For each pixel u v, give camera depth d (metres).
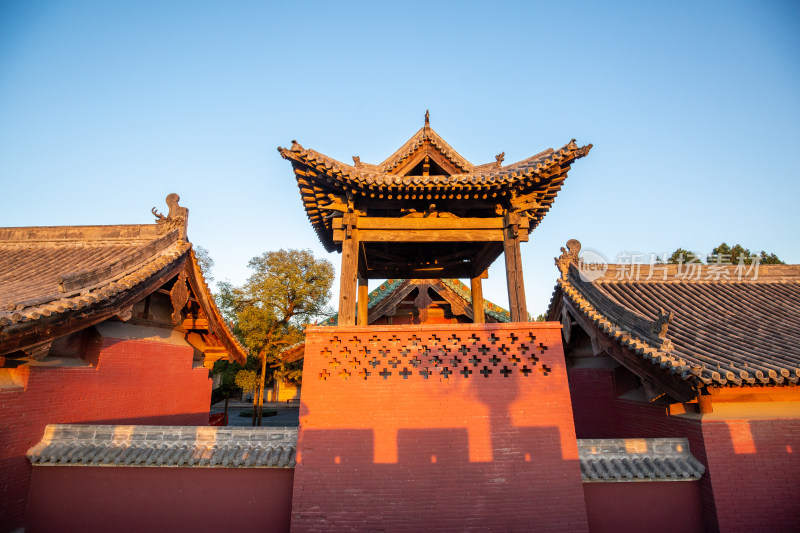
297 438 7.90
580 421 14.20
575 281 13.70
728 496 7.82
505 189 9.34
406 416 7.80
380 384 7.96
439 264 13.46
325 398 7.88
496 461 7.60
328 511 7.36
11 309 7.91
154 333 13.29
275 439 8.52
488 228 10.05
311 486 7.47
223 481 8.22
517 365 8.12
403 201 9.97
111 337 11.18
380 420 7.77
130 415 11.73
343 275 9.43
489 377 8.03
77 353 10.57
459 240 9.97
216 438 8.59
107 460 8.27
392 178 9.20
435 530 7.29
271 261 26.88
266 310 25.50
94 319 9.55
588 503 8.09
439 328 8.22
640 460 8.31
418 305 17.39
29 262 12.74
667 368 8.19
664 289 13.58
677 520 8.02
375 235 9.87
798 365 8.07
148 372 12.61
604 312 11.20
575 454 7.68
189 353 14.90
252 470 8.23
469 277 13.27
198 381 15.41
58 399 9.49
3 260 12.97
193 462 8.10
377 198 9.85
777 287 13.93
